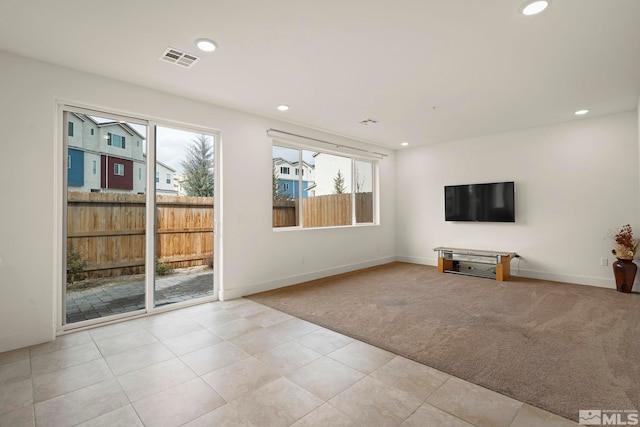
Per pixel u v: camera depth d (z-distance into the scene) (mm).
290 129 4805
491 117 4547
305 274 5031
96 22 2234
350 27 2324
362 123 4840
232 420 1738
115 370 2285
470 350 2557
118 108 3213
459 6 2076
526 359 2393
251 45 2570
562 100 3861
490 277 5191
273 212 4773
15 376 2211
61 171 2998
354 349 2604
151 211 3531
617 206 4441
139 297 3469
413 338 2805
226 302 3926
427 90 3539
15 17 2164
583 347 2580
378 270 5902
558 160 4906
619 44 2547
